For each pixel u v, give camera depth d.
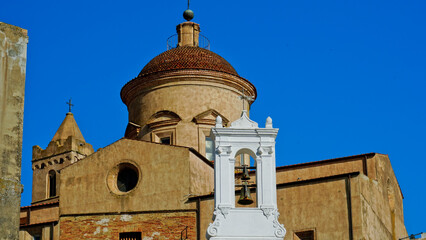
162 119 71.94
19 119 43.31
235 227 48.16
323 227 60.53
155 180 63.31
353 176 60.88
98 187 64.00
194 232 61.47
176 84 72.31
